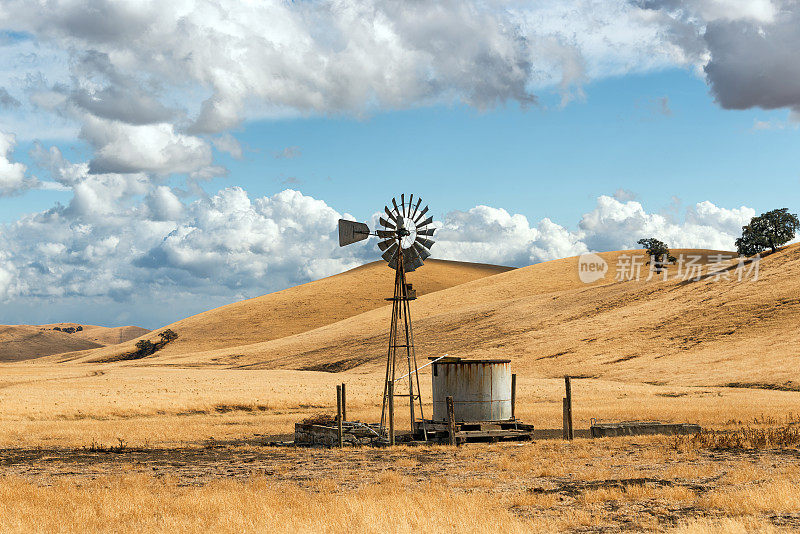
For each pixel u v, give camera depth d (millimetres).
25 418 42156
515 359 95500
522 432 29719
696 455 20891
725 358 76438
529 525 11594
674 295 109125
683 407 42906
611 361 85500
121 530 11898
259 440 31938
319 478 19109
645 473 17656
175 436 32750
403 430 35719
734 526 10656
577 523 12008
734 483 15664
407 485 17281
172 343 191125
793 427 28031
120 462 23547
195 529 11680
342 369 114312
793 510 12383
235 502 14023
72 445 28953
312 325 187000
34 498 14977
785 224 123562
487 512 12484
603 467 19016
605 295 121500
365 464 22172
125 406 47969
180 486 18078
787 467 17516
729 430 28891
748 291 99188
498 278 165750
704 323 92125
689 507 13242
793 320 83438
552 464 20047
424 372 94688
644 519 12258
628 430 28906
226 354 150000
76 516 12898
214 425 38938
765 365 69812
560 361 90125
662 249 147125
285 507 13586
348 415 44688
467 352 105062
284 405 52125
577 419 38438
